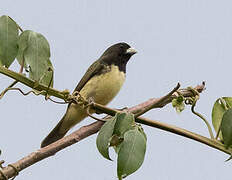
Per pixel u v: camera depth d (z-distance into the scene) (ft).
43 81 28.32
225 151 25.88
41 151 26.14
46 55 26.27
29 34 26.08
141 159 22.59
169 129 26.25
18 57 26.71
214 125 28.19
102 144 23.34
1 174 24.88
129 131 23.03
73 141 27.27
